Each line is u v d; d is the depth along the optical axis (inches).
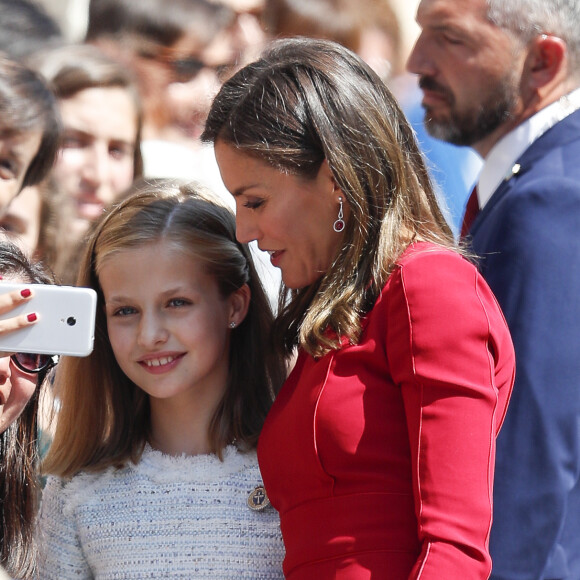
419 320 266.2
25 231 420.2
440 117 391.5
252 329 343.0
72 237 436.1
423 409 262.4
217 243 329.7
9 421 308.3
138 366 323.3
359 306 279.9
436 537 253.1
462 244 324.5
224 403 337.4
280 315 327.6
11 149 410.3
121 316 325.7
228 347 343.3
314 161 282.7
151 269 320.8
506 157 384.2
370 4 519.5
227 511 325.4
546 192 336.2
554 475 322.0
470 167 505.0
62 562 331.3
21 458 329.1
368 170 284.2
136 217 326.0
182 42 476.7
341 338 278.2
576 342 326.6
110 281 323.9
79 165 448.8
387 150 287.7
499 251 336.2
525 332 326.0
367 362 275.6
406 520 270.1
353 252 282.7
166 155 476.7
